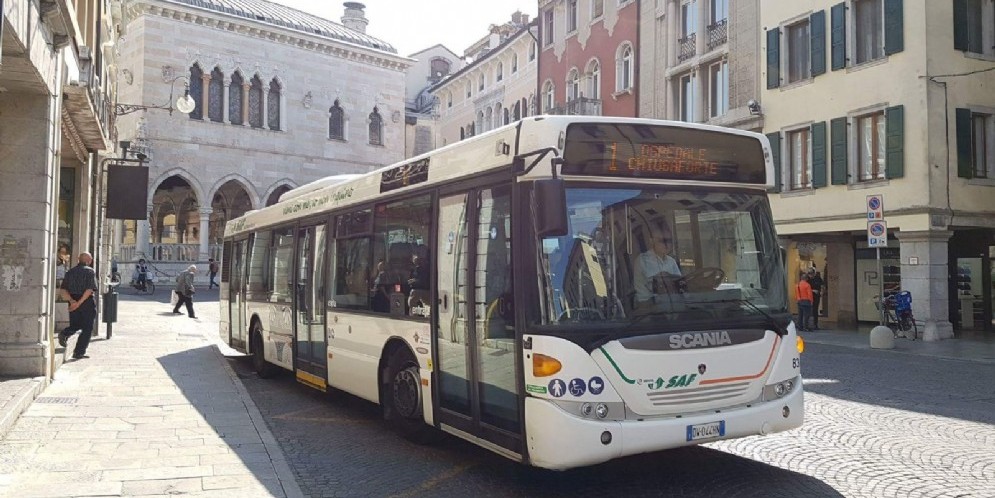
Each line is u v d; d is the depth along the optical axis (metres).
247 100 46.16
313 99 48.97
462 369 6.93
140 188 18.36
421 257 7.72
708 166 6.56
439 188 7.47
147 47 42.44
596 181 6.09
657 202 6.28
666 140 6.39
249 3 48.97
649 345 5.89
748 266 6.59
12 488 6.10
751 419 6.19
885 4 20.78
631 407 5.81
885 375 13.20
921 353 16.77
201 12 43.75
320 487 6.63
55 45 10.58
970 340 19.33
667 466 7.12
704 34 27.88
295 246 11.44
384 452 7.91
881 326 18.06
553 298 5.83
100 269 21.03
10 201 10.51
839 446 7.81
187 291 25.08
